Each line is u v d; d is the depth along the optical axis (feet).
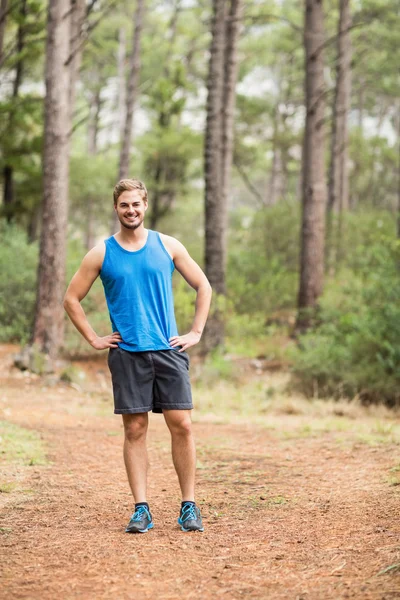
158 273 14.26
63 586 11.21
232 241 81.66
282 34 128.98
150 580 11.48
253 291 64.64
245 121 116.78
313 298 55.21
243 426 28.22
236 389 39.88
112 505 16.38
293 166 156.66
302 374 38.09
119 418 30.19
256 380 42.50
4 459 20.74
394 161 128.67
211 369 41.98
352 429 26.81
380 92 136.98
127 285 14.15
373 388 35.06
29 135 82.12
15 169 76.48
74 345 48.06
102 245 14.30
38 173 76.89
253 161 125.18
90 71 145.89
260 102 117.60
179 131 91.50
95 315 48.60
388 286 37.73
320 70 55.52
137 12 84.33
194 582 11.37
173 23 119.24
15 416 28.96
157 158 89.04
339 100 87.45
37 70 99.14
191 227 104.53
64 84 46.19
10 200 79.87
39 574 11.79
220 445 23.85
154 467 20.52
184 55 131.13
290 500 16.47
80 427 27.25
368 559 11.87
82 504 16.43
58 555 12.78
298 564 12.03
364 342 36.70
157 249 14.37
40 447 22.75
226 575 11.65
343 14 85.15
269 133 122.62
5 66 77.15
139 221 14.20
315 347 40.11
